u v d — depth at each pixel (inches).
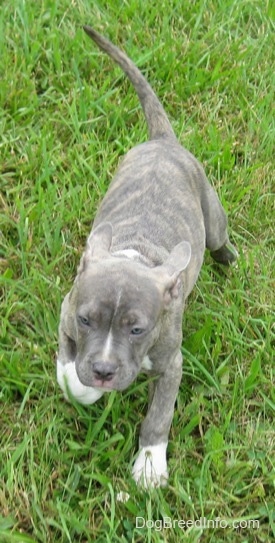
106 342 40.3
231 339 52.4
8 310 51.0
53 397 47.7
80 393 45.6
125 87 66.9
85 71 67.6
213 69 70.5
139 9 72.4
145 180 49.6
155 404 45.7
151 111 55.6
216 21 73.5
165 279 42.4
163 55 68.6
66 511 43.8
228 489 46.3
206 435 48.1
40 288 52.1
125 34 70.7
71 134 62.6
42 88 66.2
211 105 67.6
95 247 43.1
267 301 55.9
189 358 50.8
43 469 44.9
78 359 41.4
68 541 43.2
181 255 43.4
